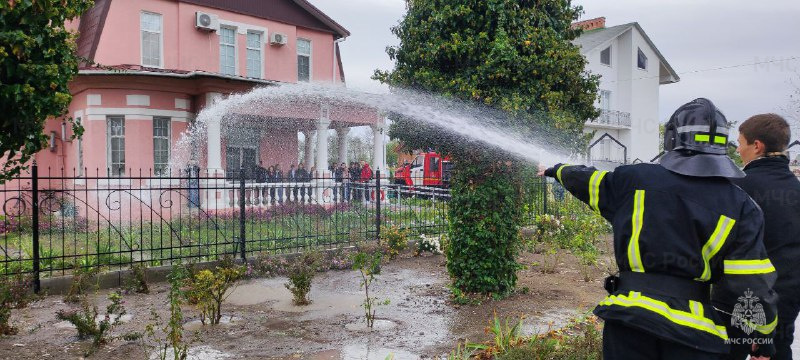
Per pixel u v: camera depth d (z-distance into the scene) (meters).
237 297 7.22
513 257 7.16
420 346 5.16
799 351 4.73
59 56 5.85
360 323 5.96
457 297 6.79
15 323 5.95
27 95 5.39
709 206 2.37
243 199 8.92
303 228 11.77
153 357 4.88
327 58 21.25
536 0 6.48
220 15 18.28
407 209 13.00
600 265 9.34
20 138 5.84
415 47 6.70
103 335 5.46
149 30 17.08
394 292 7.49
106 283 7.64
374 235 10.88
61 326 5.84
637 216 2.49
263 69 19.34
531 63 6.09
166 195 15.71
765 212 3.11
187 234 11.92
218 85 15.98
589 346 4.66
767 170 3.20
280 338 5.43
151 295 7.34
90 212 15.04
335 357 4.86
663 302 2.36
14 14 5.22
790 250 3.03
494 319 5.75
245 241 8.91
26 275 7.13
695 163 2.46
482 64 6.18
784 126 3.21
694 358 2.29
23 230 12.46
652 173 2.55
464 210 6.76
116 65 16.03
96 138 15.69
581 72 6.87
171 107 16.36
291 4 20.08
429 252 10.69
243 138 18.88
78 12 6.03
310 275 7.02
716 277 2.43
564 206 11.89
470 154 6.54
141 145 15.88
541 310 6.42
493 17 6.30
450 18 6.32
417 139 6.82
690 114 2.53
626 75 31.16
